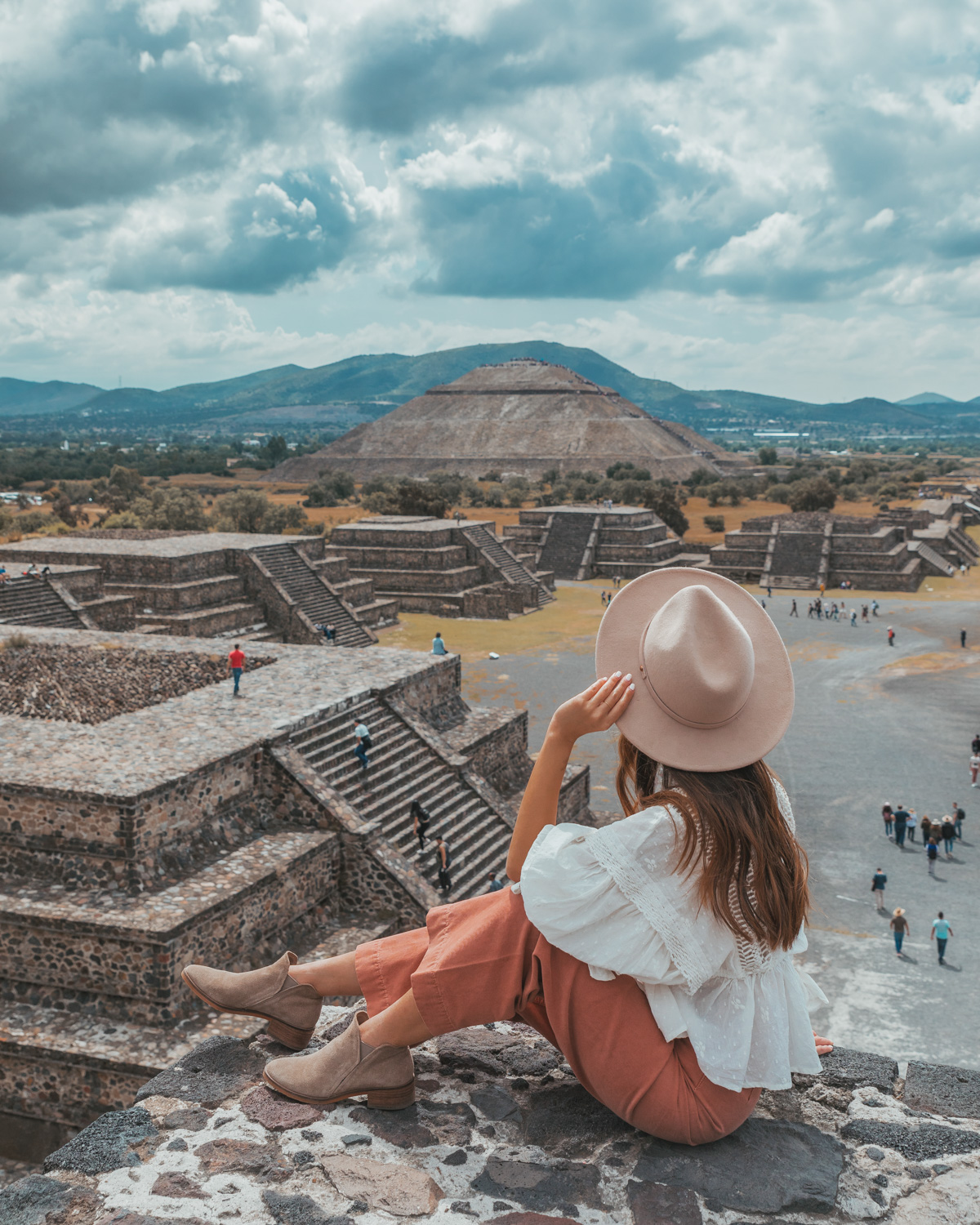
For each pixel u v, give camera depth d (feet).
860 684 186.70
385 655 101.86
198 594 185.68
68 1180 11.05
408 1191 10.67
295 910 64.69
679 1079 10.80
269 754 71.26
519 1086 12.92
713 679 10.55
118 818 58.29
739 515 475.31
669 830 10.50
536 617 256.32
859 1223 10.35
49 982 55.88
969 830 117.60
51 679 86.33
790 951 11.57
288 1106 12.33
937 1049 72.90
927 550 346.95
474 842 81.35
